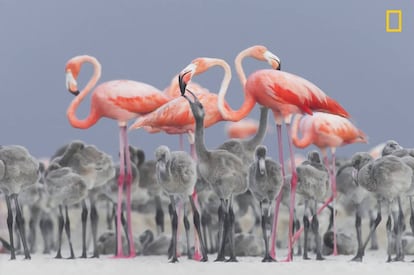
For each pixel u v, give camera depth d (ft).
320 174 66.54
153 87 73.46
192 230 95.04
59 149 80.59
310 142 76.48
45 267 61.00
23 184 66.64
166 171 62.23
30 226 83.41
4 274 57.41
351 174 70.28
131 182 73.20
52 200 75.31
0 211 101.35
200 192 71.77
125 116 72.33
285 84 65.57
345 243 75.00
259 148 61.36
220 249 63.72
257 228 80.28
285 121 66.13
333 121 75.36
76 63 77.87
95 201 72.90
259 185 61.46
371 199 71.51
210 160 61.26
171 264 61.72
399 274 54.90
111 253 77.10
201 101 71.51
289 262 62.28
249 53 74.54
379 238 89.86
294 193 64.90
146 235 80.59
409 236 75.77
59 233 71.10
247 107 68.64
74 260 68.28
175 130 72.74
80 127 74.69
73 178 68.49
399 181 61.46
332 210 76.64
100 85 73.51
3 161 65.41
